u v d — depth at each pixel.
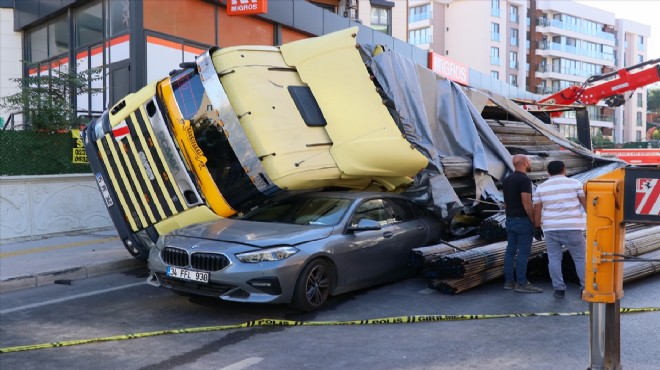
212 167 7.87
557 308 6.95
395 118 8.79
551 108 15.30
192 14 15.92
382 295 7.56
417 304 7.13
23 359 5.26
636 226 9.86
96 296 7.71
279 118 7.96
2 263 9.20
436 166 8.82
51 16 18.12
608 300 3.96
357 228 7.25
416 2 79.31
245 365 5.09
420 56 26.48
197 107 7.86
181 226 8.06
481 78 33.94
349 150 8.23
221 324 6.36
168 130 7.95
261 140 7.76
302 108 8.20
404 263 8.06
